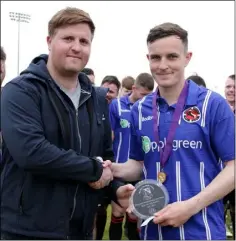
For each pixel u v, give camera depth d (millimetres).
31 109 1897
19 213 1909
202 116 1971
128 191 2092
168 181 1991
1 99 1954
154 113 2078
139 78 4414
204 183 1955
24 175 1925
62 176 1883
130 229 4195
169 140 1992
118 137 4480
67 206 1948
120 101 4562
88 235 2088
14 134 1856
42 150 1828
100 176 1939
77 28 1961
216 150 1991
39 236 1903
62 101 1964
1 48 2225
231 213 3959
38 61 2105
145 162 2111
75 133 1987
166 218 1874
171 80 1978
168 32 1964
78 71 2006
